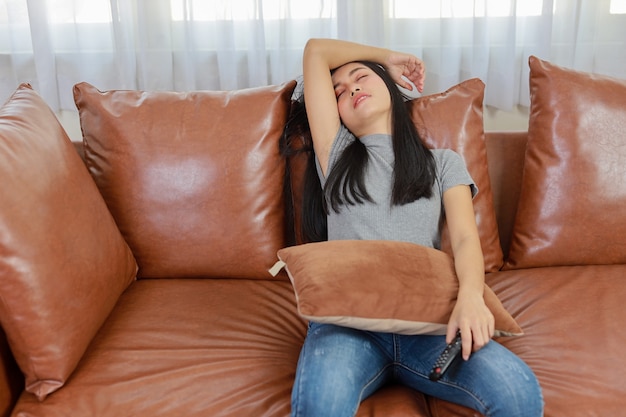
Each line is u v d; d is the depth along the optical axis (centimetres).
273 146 166
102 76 215
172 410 118
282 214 169
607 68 214
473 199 170
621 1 208
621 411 116
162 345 136
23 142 133
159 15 207
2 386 122
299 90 192
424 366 126
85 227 140
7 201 119
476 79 176
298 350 139
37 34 204
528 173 172
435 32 212
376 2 205
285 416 117
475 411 118
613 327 140
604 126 165
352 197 153
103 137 165
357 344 126
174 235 164
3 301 118
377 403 122
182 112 167
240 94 170
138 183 163
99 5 208
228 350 135
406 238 149
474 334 116
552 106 167
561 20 210
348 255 127
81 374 127
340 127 164
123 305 154
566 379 124
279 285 165
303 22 211
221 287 163
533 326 143
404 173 152
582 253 168
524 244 171
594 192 164
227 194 163
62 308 124
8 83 216
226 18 205
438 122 169
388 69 175
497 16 208
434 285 125
